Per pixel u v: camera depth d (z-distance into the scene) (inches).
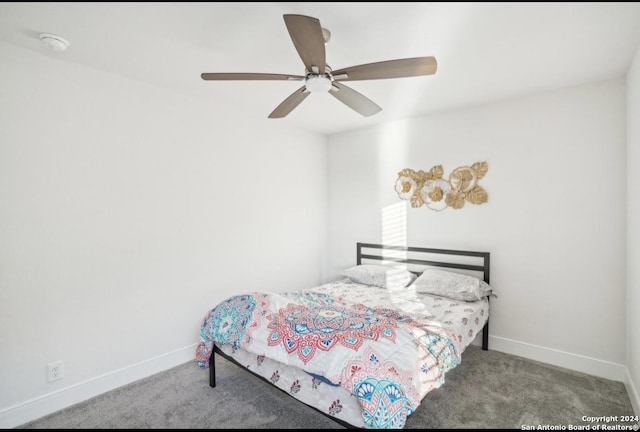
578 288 104.7
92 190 91.2
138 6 62.9
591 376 100.7
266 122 141.7
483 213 123.3
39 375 82.0
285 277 151.1
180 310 111.1
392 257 149.2
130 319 98.8
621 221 97.5
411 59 63.7
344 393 63.2
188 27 70.7
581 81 100.6
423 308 103.8
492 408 83.1
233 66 90.4
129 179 98.8
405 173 144.2
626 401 86.7
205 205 118.7
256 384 96.3
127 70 93.0
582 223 103.8
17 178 78.9
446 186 132.3
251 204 135.3
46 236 83.4
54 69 84.6
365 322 77.8
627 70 92.6
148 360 102.6
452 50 80.7
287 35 74.1
